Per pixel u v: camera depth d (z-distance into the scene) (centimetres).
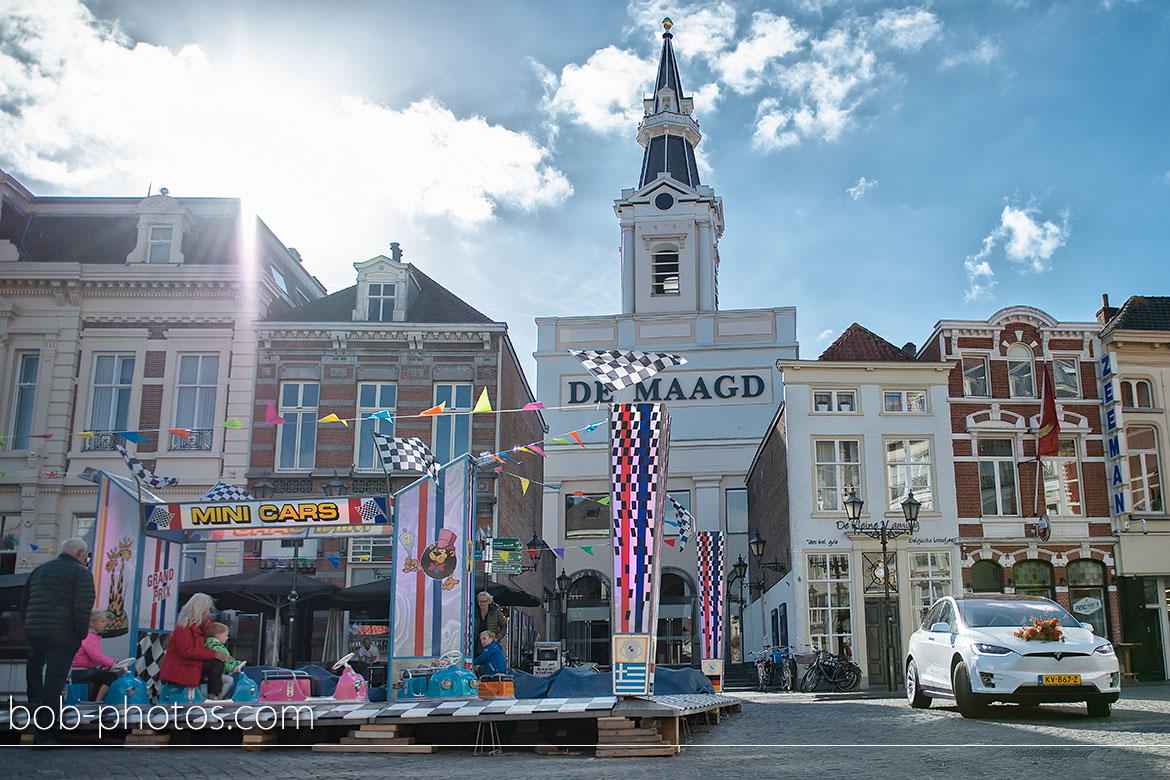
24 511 2823
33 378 2964
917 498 2986
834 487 2998
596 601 4503
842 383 3056
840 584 2930
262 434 2928
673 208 5066
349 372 2978
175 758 932
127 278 2956
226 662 1266
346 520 1442
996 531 2986
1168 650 2975
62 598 1000
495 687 1282
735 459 4516
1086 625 1414
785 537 3098
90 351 2970
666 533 4459
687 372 4653
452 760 938
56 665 998
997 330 3112
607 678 1291
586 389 4684
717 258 5438
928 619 1605
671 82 5569
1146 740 1054
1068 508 3041
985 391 3088
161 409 2928
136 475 1784
